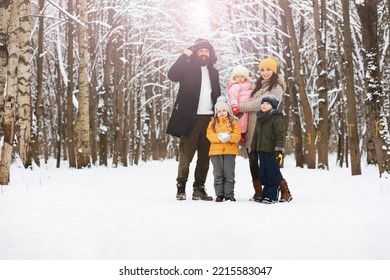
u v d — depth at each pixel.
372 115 11.77
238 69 7.68
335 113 26.66
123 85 28.20
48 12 24.48
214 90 7.51
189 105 7.27
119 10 24.56
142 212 5.43
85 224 4.57
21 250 3.66
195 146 7.27
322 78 18.38
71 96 20.77
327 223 4.68
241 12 26.02
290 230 4.35
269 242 3.90
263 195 6.82
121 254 3.58
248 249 3.71
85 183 9.95
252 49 25.67
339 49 19.61
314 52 26.38
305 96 18.92
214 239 3.98
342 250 3.67
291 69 21.94
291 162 28.38
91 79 24.97
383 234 4.16
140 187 9.30
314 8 18.55
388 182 9.88
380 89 11.77
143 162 35.56
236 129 7.13
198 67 7.48
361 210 5.55
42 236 4.05
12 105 8.66
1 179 8.65
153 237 4.05
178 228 4.43
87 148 19.25
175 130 7.23
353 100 13.20
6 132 8.70
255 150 7.19
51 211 5.43
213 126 7.14
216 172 7.11
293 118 21.73
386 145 11.38
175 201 6.75
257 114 6.96
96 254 3.58
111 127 30.80
